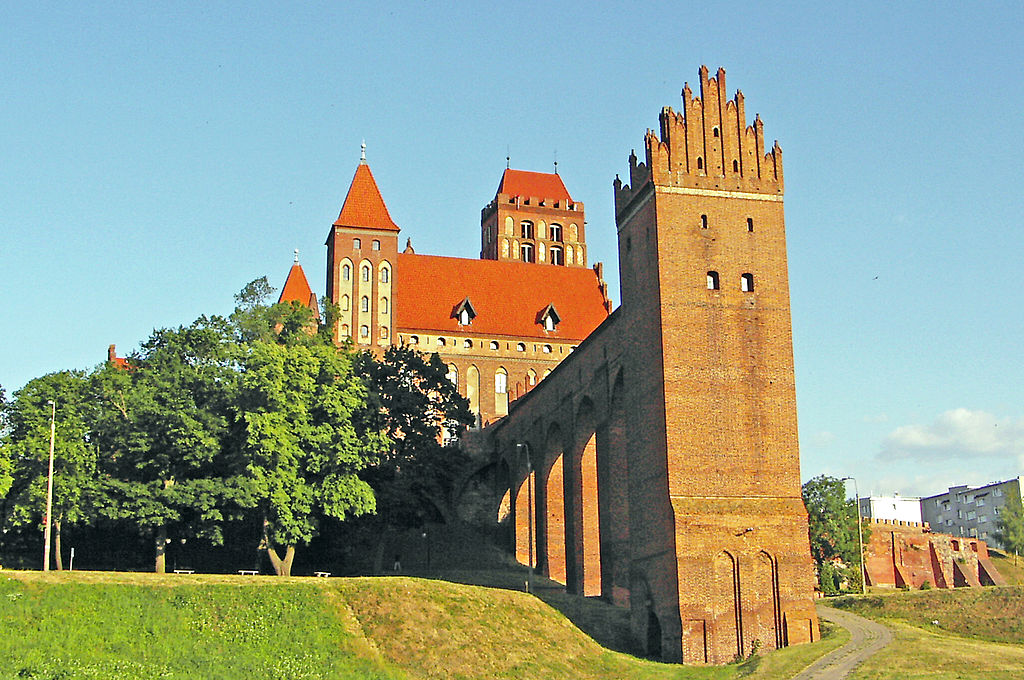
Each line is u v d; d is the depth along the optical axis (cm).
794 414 7162
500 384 12850
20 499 7981
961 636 7231
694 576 6725
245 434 7938
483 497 11200
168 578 6775
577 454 8700
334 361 8406
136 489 7706
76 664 5481
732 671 6128
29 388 8256
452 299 13075
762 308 7325
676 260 7294
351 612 6419
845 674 5534
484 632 6456
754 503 6950
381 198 12900
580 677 6125
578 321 13338
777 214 7525
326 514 7944
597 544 8588
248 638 6056
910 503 18388
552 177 15450
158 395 8069
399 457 8969
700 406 7069
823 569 11488
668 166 7450
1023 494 18650
